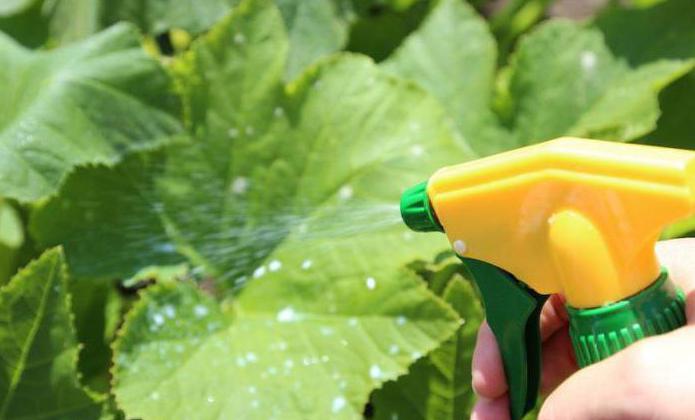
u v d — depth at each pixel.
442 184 0.68
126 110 1.17
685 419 0.56
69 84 1.15
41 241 1.15
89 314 1.27
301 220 1.19
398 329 1.04
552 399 0.64
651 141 1.38
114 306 1.29
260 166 1.21
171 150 1.19
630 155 0.61
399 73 1.38
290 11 1.46
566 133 1.35
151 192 1.19
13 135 1.09
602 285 0.62
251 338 1.08
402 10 1.56
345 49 1.56
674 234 1.26
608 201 0.61
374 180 1.19
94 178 1.17
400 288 1.06
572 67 1.37
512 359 0.74
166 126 1.18
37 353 0.99
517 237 0.66
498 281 0.69
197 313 1.09
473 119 1.36
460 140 1.21
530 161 0.64
